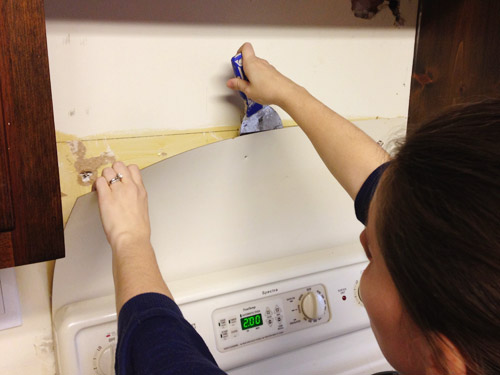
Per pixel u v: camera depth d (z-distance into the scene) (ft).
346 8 3.15
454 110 1.44
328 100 3.32
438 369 1.42
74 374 2.46
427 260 1.25
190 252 2.92
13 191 1.58
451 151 1.27
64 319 2.47
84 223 2.51
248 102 2.86
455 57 3.31
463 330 1.23
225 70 2.88
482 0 3.15
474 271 1.16
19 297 2.65
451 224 1.20
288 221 3.23
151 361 1.60
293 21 3.00
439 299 1.25
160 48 2.65
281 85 2.56
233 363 2.81
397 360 1.65
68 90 2.47
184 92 2.79
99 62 2.51
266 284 2.94
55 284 2.56
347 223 3.47
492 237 1.14
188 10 2.66
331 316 3.13
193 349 1.70
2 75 1.46
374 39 3.34
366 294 1.65
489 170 1.18
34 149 1.58
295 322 3.00
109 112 2.61
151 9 2.56
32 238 1.66
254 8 2.85
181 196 2.80
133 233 2.12
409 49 3.51
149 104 2.71
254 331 2.87
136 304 1.82
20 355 2.74
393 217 1.36
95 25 2.45
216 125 2.95
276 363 3.10
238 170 2.94
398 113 3.64
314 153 3.18
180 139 2.86
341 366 3.34
